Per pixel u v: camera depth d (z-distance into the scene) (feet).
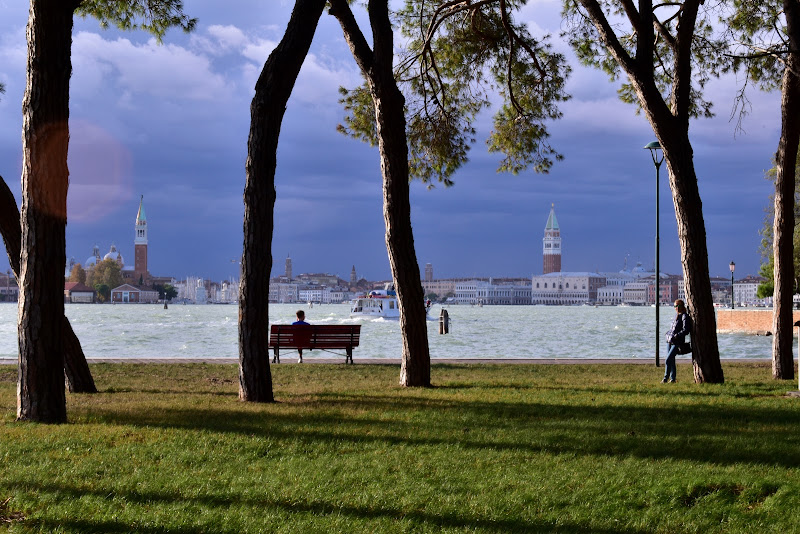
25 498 23.99
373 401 47.39
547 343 200.85
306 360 87.20
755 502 25.05
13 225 50.39
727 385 59.88
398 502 24.38
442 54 73.20
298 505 23.98
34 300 38.19
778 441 33.55
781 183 66.59
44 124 37.86
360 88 72.38
